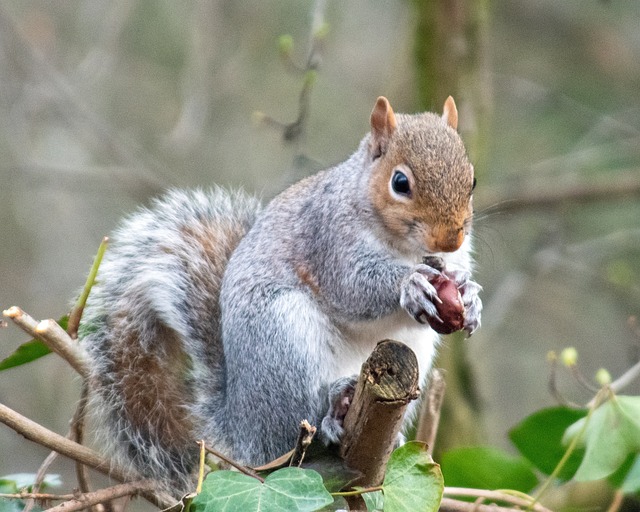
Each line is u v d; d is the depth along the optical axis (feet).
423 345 27.68
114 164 51.37
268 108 53.57
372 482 21.62
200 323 28.02
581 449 23.66
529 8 56.85
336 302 26.55
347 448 21.47
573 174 50.67
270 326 26.32
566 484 25.79
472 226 27.48
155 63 54.29
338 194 26.66
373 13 56.24
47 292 51.96
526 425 23.56
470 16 38.40
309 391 26.02
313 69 35.17
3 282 51.90
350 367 27.14
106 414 26.91
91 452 22.24
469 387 37.47
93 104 53.31
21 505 22.79
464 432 36.63
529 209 46.42
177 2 54.29
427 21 38.40
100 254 22.57
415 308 23.91
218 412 27.22
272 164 53.06
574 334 53.98
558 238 45.88
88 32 53.72
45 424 46.83
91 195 54.54
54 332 22.36
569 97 55.36
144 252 28.48
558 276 51.57
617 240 48.19
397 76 42.32
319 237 26.76
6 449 45.55
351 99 54.13
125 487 23.30
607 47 56.49
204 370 27.81
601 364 53.21
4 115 52.39
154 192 46.34
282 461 21.42
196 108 44.65
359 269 26.13
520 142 53.52
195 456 26.84
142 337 27.53
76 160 53.98
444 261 25.48
